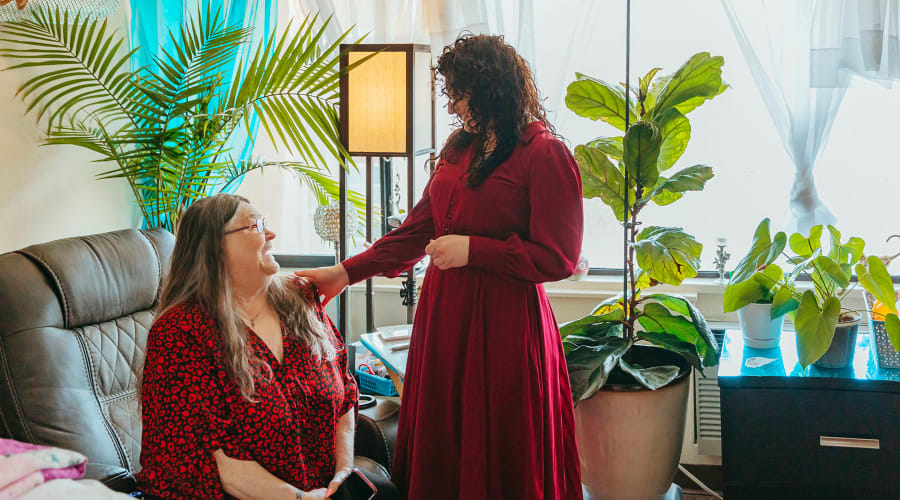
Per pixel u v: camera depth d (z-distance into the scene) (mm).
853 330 2145
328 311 3135
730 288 2328
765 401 2111
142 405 1545
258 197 3199
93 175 2754
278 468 1585
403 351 2289
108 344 1895
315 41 2555
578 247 1760
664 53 2852
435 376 1817
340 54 2301
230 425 1535
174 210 2682
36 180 2514
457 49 1757
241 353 1537
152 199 2877
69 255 1847
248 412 1539
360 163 3068
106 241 1962
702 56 2256
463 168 1832
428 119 2480
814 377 2078
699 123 2885
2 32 2422
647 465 2234
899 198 2762
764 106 2824
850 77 2564
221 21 2895
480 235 1796
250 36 2889
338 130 2473
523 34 2729
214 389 1523
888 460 2061
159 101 2525
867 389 2051
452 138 1889
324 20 2832
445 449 1816
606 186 2363
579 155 2354
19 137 2447
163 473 1498
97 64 2516
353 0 2846
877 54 2510
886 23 2521
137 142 2553
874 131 2752
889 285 2066
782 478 2123
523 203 1777
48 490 1178
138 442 1889
